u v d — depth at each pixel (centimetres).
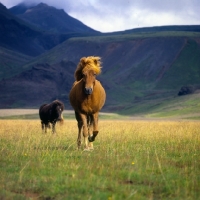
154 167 1694
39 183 1405
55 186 1363
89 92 2167
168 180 1456
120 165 1717
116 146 2419
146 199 1227
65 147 2392
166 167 1703
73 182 1405
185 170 1623
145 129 4025
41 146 2384
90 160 1847
